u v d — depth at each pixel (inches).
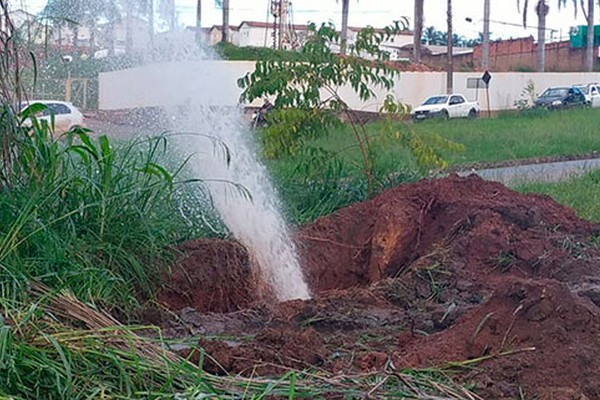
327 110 452.1
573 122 1411.2
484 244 330.3
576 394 188.2
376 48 460.4
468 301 293.6
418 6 1978.3
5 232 241.6
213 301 305.7
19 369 177.5
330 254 360.5
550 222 373.1
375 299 291.1
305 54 446.6
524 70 2443.4
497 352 206.2
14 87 270.5
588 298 261.1
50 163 263.6
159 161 338.0
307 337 222.8
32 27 299.9
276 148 432.5
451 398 183.9
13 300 208.2
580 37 2551.7
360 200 436.5
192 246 312.2
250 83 443.2
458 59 2613.2
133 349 187.5
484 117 1633.9
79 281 241.8
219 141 335.9
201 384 181.9
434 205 363.3
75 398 175.0
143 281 270.7
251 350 213.6
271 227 365.4
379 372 193.9
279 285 344.8
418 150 457.7
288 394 177.6
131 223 276.2
